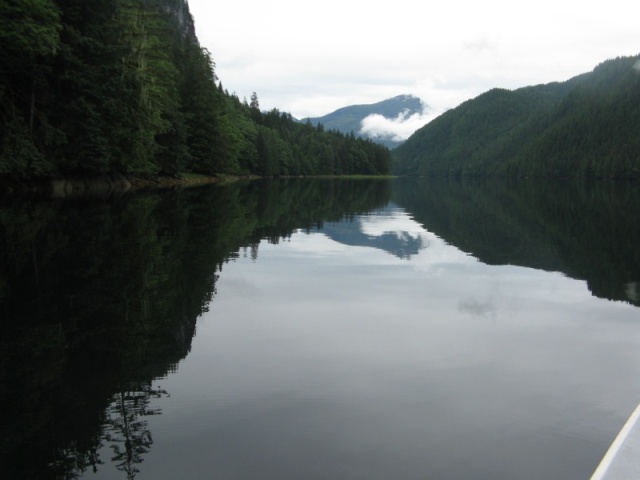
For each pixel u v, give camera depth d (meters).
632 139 131.62
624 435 2.50
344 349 5.62
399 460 3.46
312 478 3.25
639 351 5.70
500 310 7.36
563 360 5.40
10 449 3.57
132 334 5.98
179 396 4.39
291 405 4.25
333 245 13.40
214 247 12.35
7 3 22.03
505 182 104.81
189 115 53.88
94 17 28.23
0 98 23.33
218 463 3.41
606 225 18.67
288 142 117.00
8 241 11.90
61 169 28.41
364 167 153.00
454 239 14.80
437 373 5.00
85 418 4.01
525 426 3.96
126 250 11.33
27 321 6.37
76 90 27.09
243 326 6.38
